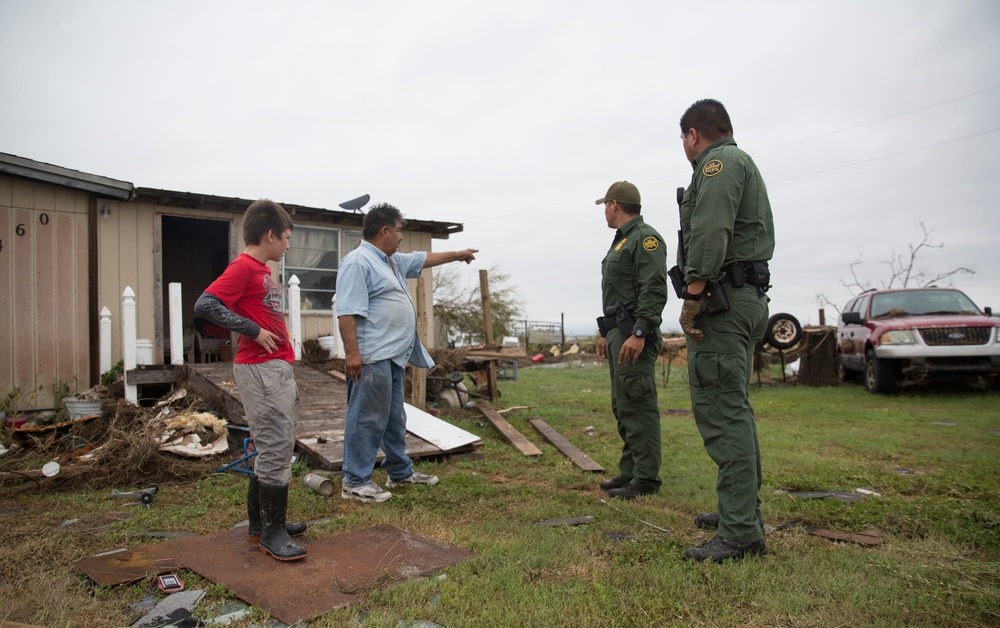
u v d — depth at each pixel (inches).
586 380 566.3
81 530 129.6
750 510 110.1
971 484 167.8
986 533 125.1
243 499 153.2
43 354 308.2
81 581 99.9
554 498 157.1
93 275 323.0
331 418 231.0
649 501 154.3
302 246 393.7
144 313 337.7
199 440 206.4
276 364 113.4
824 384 484.4
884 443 233.3
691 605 89.7
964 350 384.8
